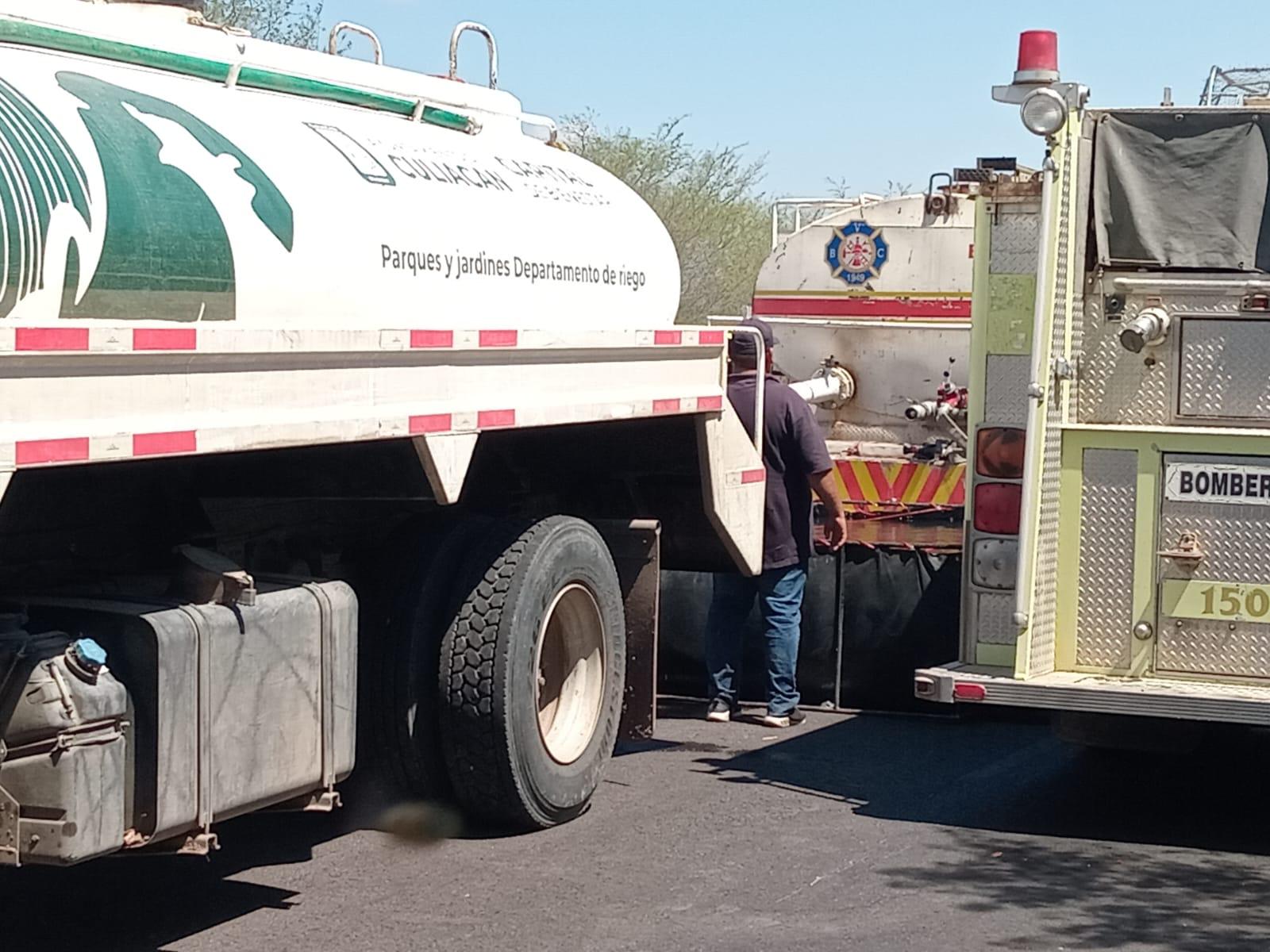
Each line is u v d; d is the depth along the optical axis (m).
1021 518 7.27
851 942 6.01
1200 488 7.32
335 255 6.16
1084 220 7.55
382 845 7.09
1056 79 7.19
